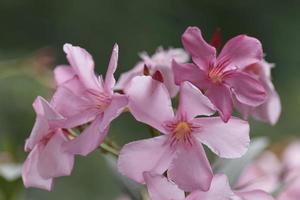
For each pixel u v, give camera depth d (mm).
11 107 1090
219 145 487
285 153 741
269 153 741
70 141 490
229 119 486
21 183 664
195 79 489
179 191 484
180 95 487
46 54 833
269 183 685
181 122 490
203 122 489
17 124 1102
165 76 508
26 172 509
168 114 488
